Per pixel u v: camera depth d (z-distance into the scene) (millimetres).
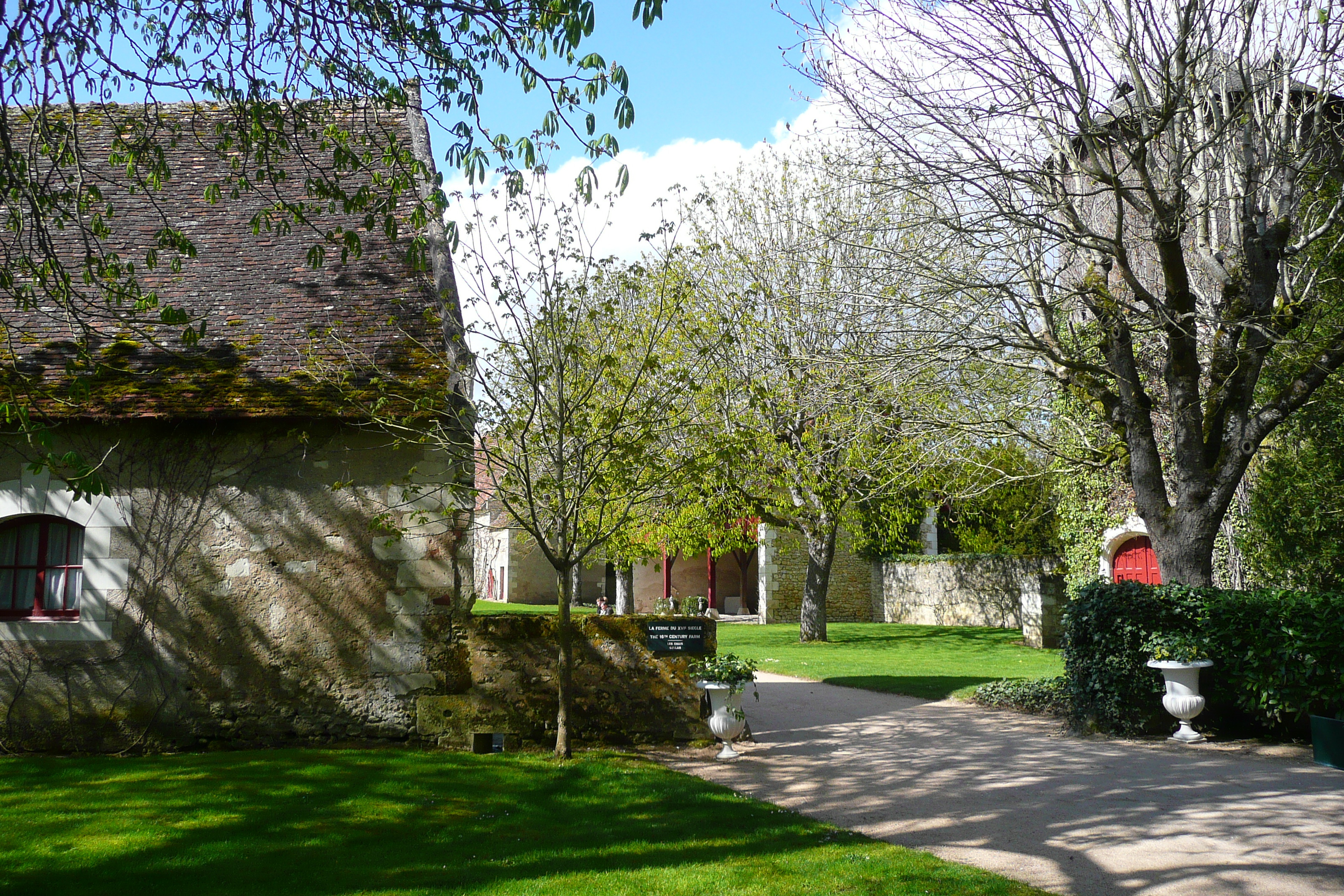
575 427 8297
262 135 7797
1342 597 8906
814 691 13523
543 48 7344
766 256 18391
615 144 6875
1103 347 11188
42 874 5215
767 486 19891
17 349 9125
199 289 10109
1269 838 5875
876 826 6453
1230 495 10070
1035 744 9273
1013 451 15914
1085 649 10023
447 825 6344
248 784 7258
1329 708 8750
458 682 8898
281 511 8875
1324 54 9227
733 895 4965
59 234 10477
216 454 8891
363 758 8211
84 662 8609
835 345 15609
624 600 29031
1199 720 9680
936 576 27062
